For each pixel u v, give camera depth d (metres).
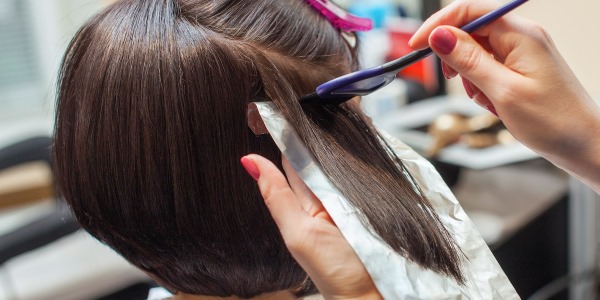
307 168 0.38
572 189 1.00
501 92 0.42
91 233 0.46
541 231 0.99
